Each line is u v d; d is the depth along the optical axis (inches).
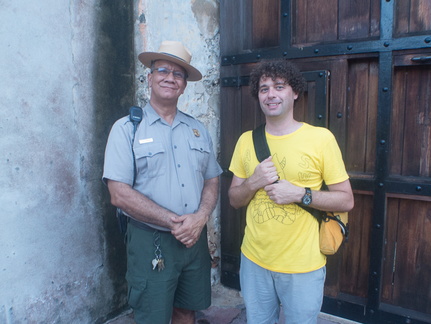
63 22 75.4
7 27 65.8
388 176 79.5
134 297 67.4
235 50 96.3
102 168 86.4
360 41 79.0
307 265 59.6
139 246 67.1
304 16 85.9
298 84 60.9
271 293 64.7
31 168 71.5
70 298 81.3
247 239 66.2
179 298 74.5
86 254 84.2
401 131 79.1
